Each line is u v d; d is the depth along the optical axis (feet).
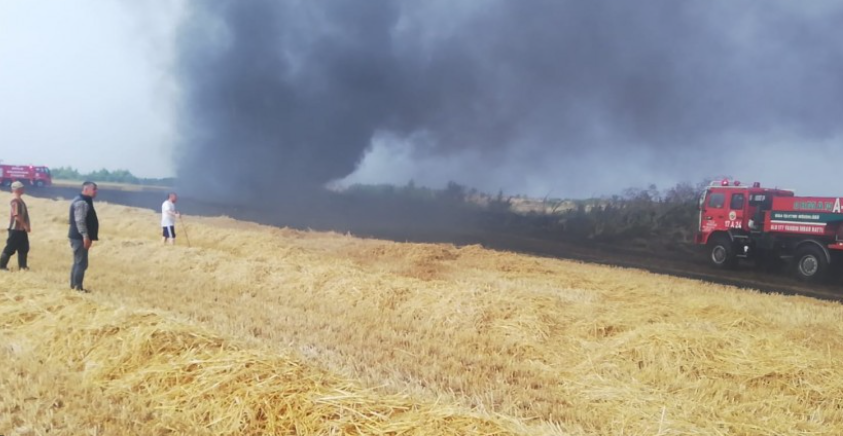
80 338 18.80
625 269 54.80
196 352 17.42
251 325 23.79
